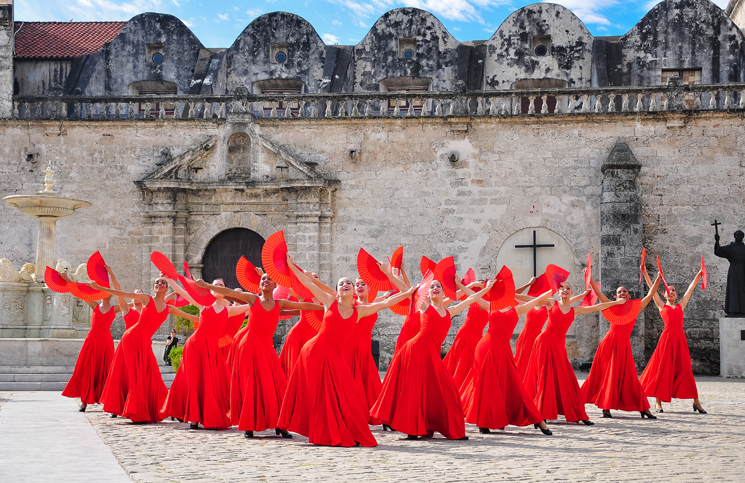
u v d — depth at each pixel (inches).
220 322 444.5
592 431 440.5
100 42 1306.6
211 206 1064.2
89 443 366.6
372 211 1041.5
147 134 1071.0
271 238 381.1
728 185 989.8
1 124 1072.2
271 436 406.6
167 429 435.5
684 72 1173.1
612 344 516.7
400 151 1043.9
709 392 717.9
